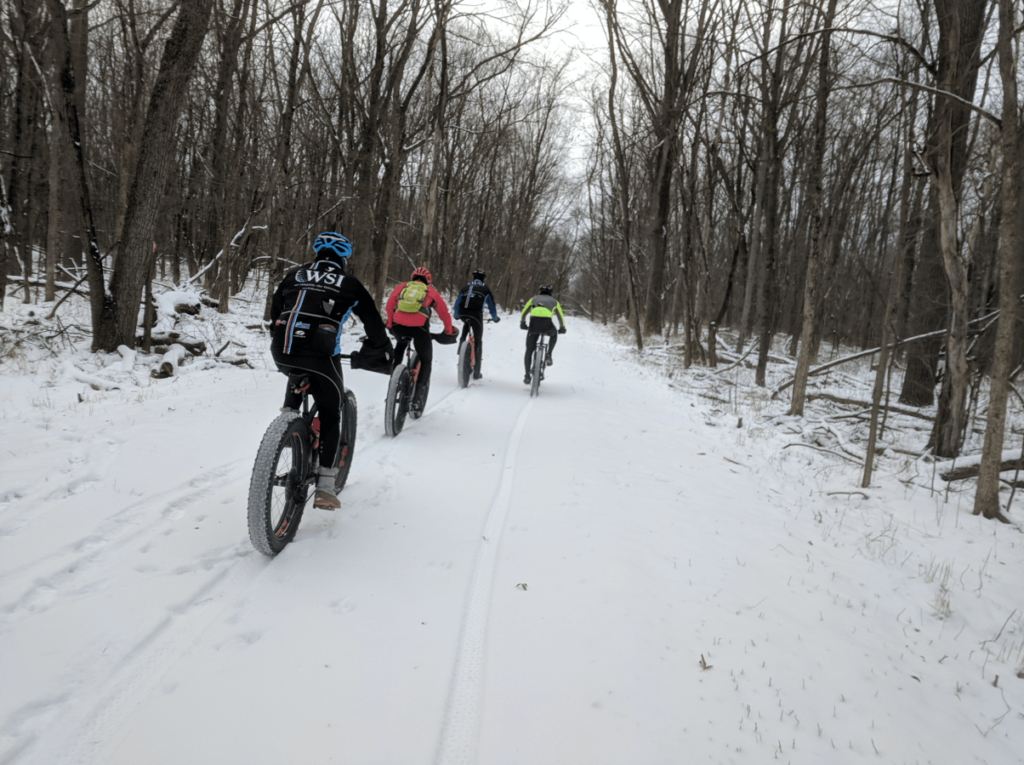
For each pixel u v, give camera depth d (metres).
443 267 30.44
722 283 30.64
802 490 6.21
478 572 3.48
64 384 7.24
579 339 23.94
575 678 2.57
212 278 17.52
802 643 3.07
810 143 16.30
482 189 34.72
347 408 4.40
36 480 4.21
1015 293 5.21
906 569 4.34
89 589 2.99
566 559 3.68
